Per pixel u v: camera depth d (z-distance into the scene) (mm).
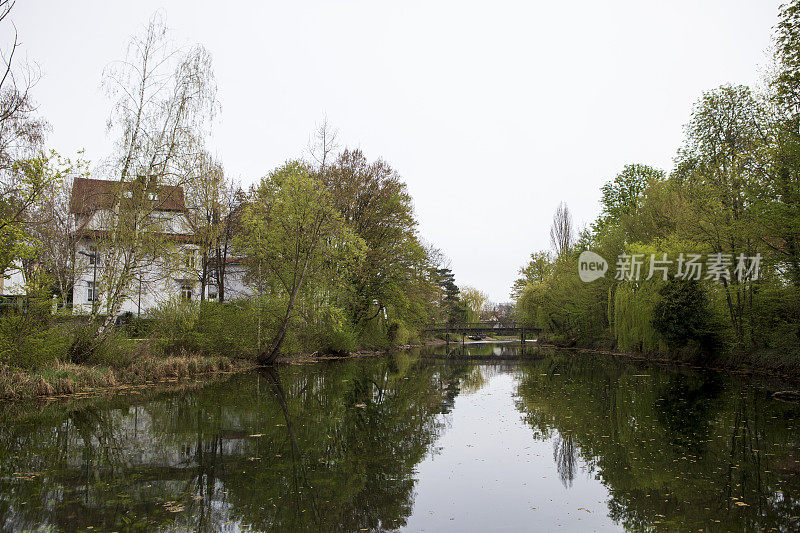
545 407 13344
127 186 16547
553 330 50562
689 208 23781
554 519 5777
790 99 16844
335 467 7781
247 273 30516
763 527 5527
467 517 5832
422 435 10062
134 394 14547
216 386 16594
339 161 32406
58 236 19359
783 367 18703
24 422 10711
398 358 34219
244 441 9289
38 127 15844
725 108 26109
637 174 39156
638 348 30219
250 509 5969
